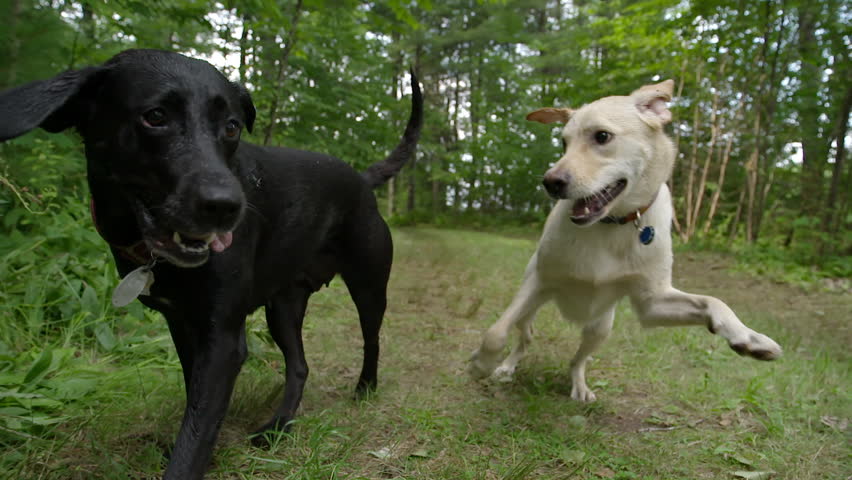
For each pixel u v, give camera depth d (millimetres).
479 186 6082
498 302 1604
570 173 752
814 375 979
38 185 976
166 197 464
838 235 2609
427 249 2799
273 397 791
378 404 821
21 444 605
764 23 2643
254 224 604
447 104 6703
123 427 661
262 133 1820
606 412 854
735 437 764
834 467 685
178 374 813
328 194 746
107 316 973
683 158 3551
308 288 827
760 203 2996
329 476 597
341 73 2219
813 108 2771
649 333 1254
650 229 787
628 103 810
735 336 693
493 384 948
